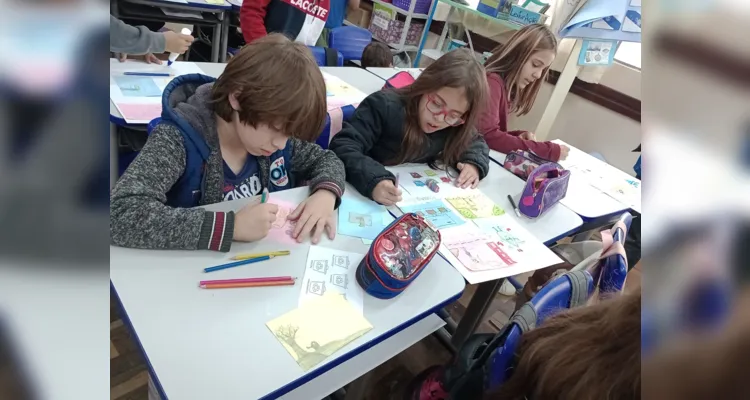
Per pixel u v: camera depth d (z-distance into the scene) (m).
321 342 0.72
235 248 0.87
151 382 0.75
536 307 0.80
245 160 1.15
